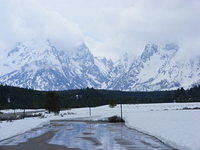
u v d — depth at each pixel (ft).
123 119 230.48
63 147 82.07
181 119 173.68
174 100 647.15
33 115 309.22
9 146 85.30
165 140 88.33
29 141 97.96
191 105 460.96
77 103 574.15
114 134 119.96
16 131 129.80
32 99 546.26
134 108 430.61
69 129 153.17
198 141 79.10
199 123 139.03
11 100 519.60
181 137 90.22
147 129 129.80
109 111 388.98
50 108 338.54
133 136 109.60
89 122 225.56
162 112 279.69
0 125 163.22
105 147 80.94
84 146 83.66
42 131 140.77
